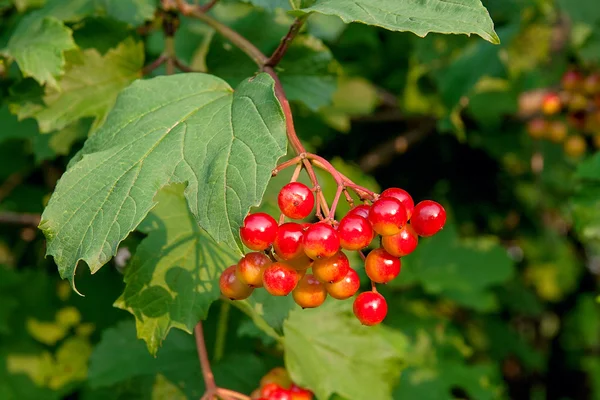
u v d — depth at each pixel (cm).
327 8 35
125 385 47
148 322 38
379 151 64
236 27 46
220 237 33
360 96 61
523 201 76
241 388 46
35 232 60
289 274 34
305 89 44
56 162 61
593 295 90
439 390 54
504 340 80
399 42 64
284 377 43
